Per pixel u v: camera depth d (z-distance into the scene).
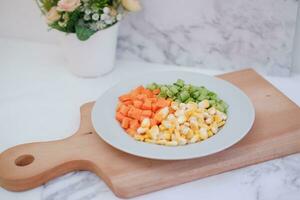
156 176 0.66
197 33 0.98
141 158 0.70
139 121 0.75
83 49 0.93
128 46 1.05
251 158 0.71
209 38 0.97
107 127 0.74
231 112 0.77
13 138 0.79
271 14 0.90
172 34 1.00
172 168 0.68
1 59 1.07
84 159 0.69
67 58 0.98
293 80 0.96
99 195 0.66
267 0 0.88
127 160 0.69
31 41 1.14
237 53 0.97
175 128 0.72
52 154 0.70
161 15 0.98
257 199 0.64
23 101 0.90
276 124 0.77
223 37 0.96
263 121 0.78
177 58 1.03
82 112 0.82
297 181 0.68
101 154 0.71
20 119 0.84
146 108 0.77
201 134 0.70
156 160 0.69
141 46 1.04
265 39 0.93
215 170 0.69
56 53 1.10
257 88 0.88
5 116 0.85
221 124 0.74
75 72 0.99
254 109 0.79
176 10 0.96
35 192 0.67
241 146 0.72
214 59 1.00
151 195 0.66
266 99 0.84
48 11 0.89
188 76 0.89
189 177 0.67
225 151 0.71
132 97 0.80
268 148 0.72
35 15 1.08
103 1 0.88
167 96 0.82
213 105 0.78
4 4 1.08
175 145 0.69
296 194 0.65
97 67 0.97
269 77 0.97
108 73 1.00
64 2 0.81
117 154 0.70
